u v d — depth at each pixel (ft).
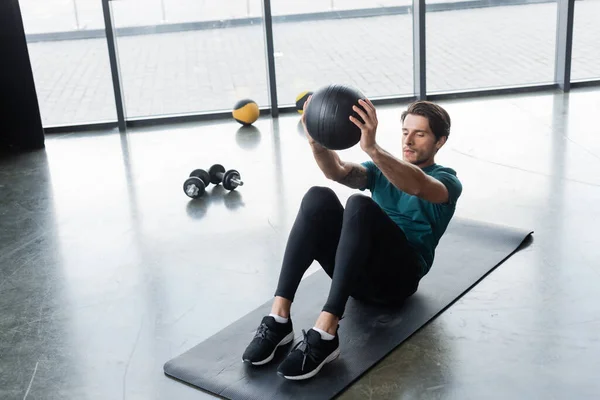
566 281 8.90
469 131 15.58
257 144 15.67
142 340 8.21
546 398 6.75
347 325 8.08
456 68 18.39
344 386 7.00
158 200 12.70
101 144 16.37
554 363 7.28
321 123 6.85
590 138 14.60
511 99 17.89
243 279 9.57
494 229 10.36
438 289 8.78
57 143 16.57
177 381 7.37
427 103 7.75
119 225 11.67
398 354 7.55
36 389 7.38
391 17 17.84
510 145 14.48
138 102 17.83
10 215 12.35
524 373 7.14
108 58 17.16
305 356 7.08
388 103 18.29
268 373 7.30
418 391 6.95
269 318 7.46
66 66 17.31
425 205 7.84
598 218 10.76
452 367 7.29
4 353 8.07
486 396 6.82
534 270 9.23
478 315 8.23
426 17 17.89
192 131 17.01
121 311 8.90
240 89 18.06
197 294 9.22
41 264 10.36
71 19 16.93
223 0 17.30
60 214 12.29
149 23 17.25
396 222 7.99
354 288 7.95
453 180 7.73
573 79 18.66
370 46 18.06
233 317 8.61
